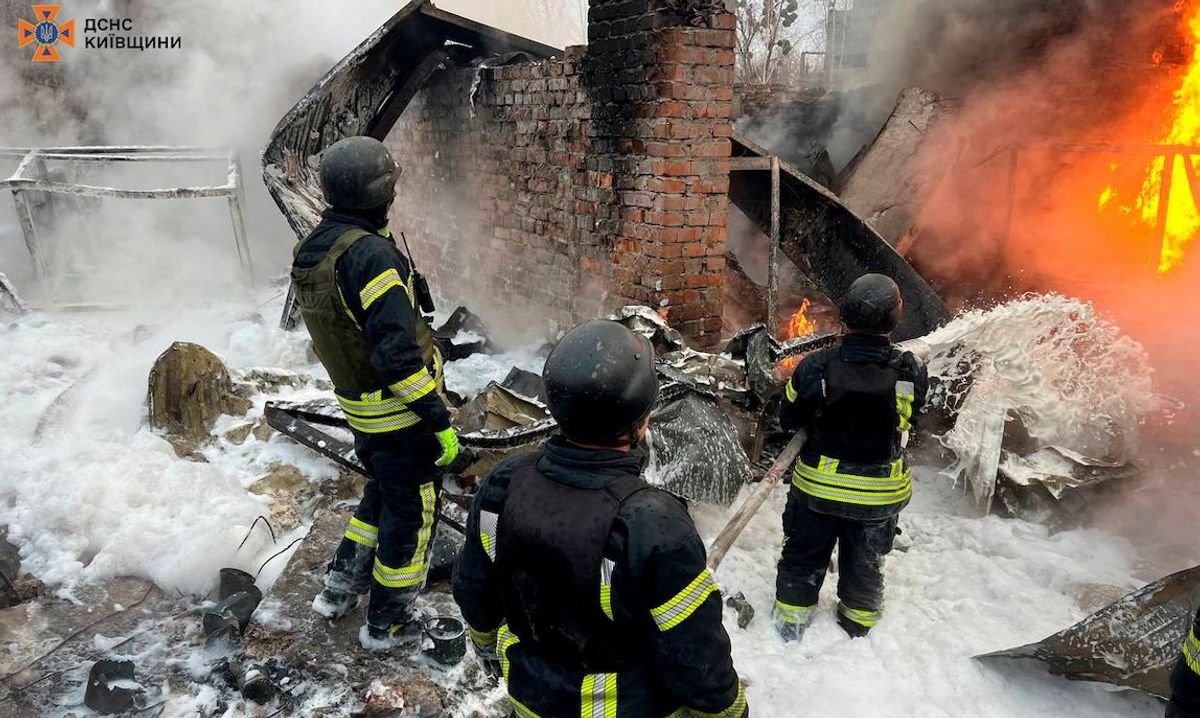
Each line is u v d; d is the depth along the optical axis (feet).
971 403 14.55
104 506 12.07
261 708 8.61
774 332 17.58
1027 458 14.15
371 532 9.75
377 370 8.13
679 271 16.02
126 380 17.90
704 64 15.20
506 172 21.02
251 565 11.51
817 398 10.42
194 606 10.62
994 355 14.99
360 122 24.17
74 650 9.62
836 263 19.48
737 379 14.49
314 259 8.38
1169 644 8.81
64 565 11.07
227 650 9.64
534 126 19.35
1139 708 9.15
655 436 12.71
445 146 24.26
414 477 8.94
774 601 11.45
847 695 9.57
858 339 10.33
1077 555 12.64
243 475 13.65
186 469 13.02
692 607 4.75
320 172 8.54
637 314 14.46
